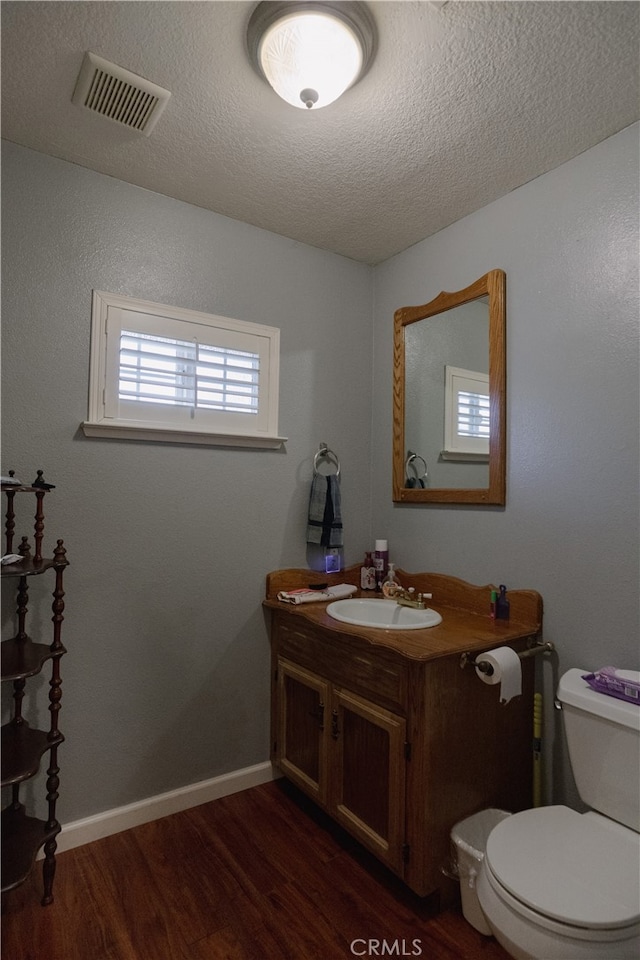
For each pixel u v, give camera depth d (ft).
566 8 3.87
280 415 7.50
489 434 6.48
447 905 5.05
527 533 6.10
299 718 6.71
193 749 6.73
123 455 6.25
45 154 5.75
